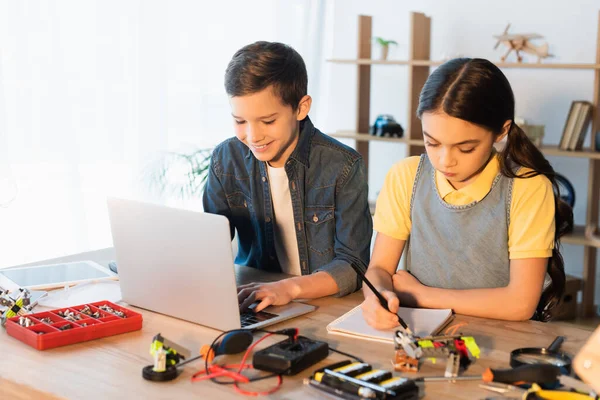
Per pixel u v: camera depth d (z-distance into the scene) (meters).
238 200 1.81
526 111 3.54
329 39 4.09
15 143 2.58
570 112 3.12
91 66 2.79
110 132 2.88
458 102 1.24
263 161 1.71
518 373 1.01
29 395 1.02
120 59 2.88
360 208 1.68
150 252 1.32
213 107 3.34
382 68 3.93
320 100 4.03
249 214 1.80
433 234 1.53
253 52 1.47
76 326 1.22
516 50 3.20
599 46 3.00
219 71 3.34
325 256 1.72
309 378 1.02
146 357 1.13
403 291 1.46
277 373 1.06
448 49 3.71
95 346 1.18
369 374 1.01
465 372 1.07
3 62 2.52
